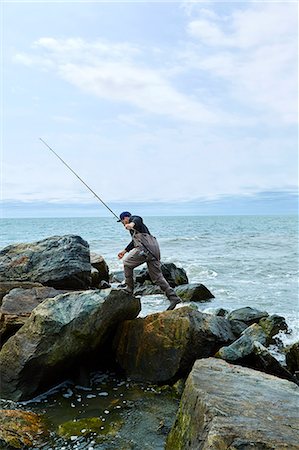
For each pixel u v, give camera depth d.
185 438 4.25
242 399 4.39
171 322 6.92
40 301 8.20
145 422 5.36
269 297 14.54
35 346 6.27
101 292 7.00
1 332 7.58
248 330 8.86
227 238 41.97
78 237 10.88
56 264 10.05
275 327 9.71
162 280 9.12
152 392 6.38
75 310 6.61
